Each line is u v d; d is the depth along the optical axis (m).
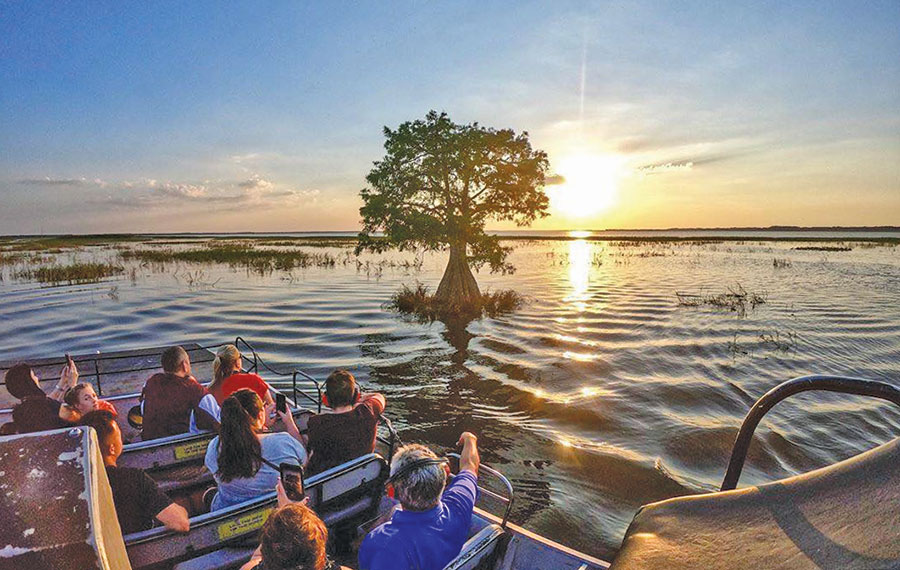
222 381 5.96
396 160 22.20
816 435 8.38
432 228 21.64
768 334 15.95
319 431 4.44
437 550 2.74
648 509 1.81
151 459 4.82
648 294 25.52
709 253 64.69
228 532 3.55
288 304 22.33
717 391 10.59
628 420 9.09
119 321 18.42
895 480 1.36
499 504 6.41
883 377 11.49
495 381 11.42
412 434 8.57
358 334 16.45
